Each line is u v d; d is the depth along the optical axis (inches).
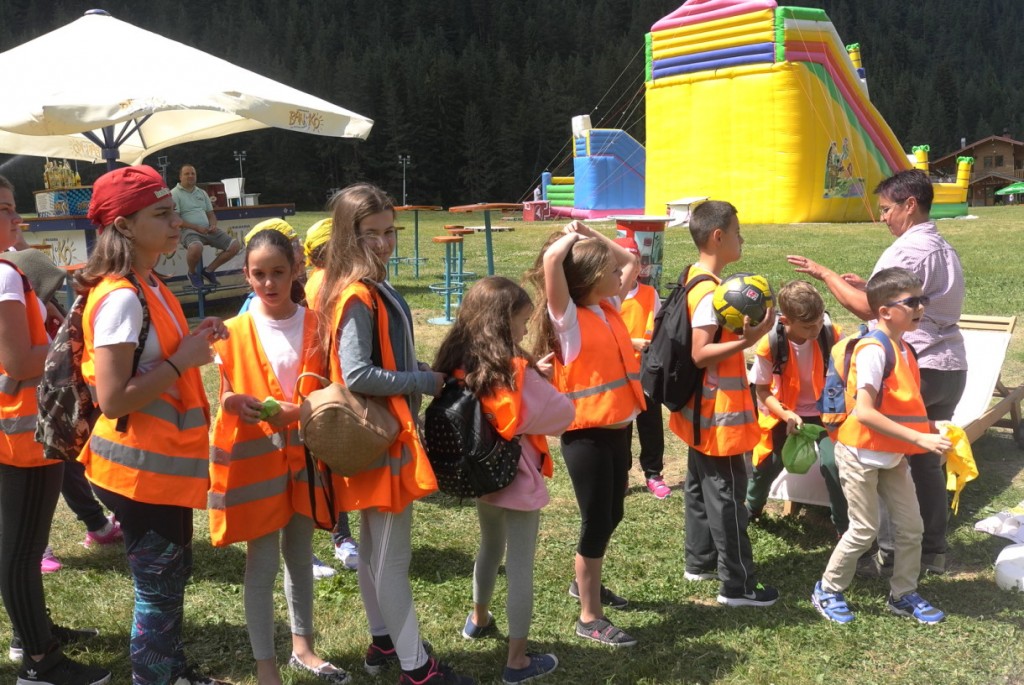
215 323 121.6
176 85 336.5
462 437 127.2
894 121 3934.5
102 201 116.3
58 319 160.7
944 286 182.4
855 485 154.6
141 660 122.3
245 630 157.2
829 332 191.3
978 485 223.3
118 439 117.8
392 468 124.4
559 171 3152.1
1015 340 368.2
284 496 130.1
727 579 163.2
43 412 118.2
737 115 1063.6
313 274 162.9
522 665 139.6
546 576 176.4
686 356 159.6
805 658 144.9
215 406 299.6
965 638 150.5
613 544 192.4
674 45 1099.9
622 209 1327.5
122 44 362.6
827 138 1062.4
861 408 151.2
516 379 129.6
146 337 115.9
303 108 361.7
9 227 132.0
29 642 136.1
